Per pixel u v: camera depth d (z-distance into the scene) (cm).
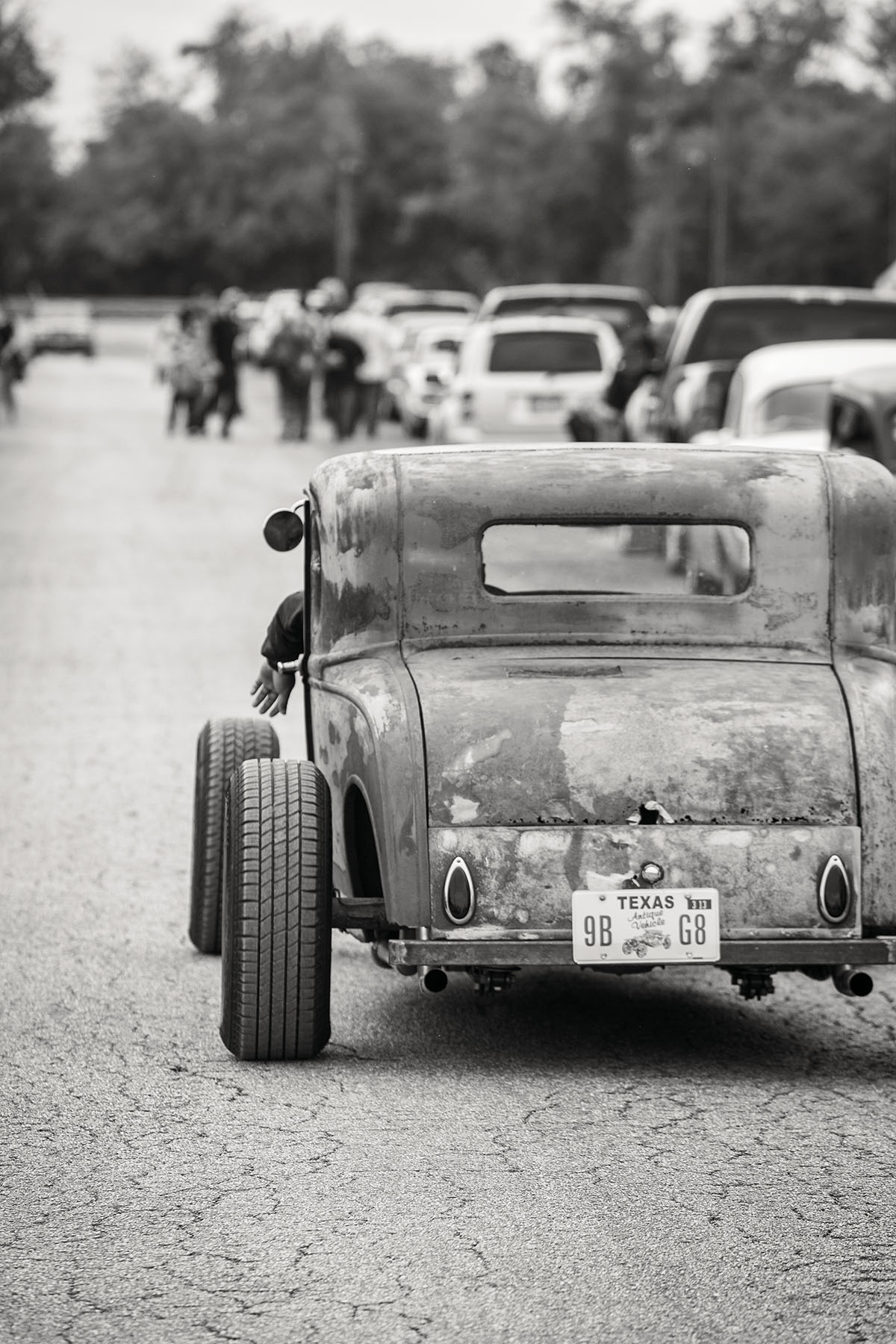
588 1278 744
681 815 972
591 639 1066
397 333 7150
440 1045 1070
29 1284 741
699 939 962
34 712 2117
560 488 1066
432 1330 699
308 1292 732
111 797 1725
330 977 1021
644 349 3806
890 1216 806
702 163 17362
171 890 1427
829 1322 705
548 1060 1042
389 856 970
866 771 987
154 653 2492
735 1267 754
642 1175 855
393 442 6134
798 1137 908
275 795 1009
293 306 6194
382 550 1063
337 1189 839
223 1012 1038
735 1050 1067
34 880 1449
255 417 7431
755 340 3550
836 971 987
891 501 1086
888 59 18425
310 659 1108
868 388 2322
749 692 1018
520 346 4262
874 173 16362
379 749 982
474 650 1062
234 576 3225
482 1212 811
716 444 1111
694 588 1115
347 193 18262
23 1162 875
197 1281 743
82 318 12288
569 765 977
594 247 19925
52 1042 1065
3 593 3000
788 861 972
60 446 5794
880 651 1074
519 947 955
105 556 3453
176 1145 897
